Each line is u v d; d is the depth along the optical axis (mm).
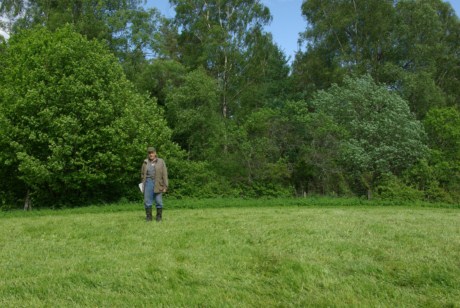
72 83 20266
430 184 24641
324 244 7098
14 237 8305
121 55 32906
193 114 27797
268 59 39312
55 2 35250
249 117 28500
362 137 27594
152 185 10812
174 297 4488
